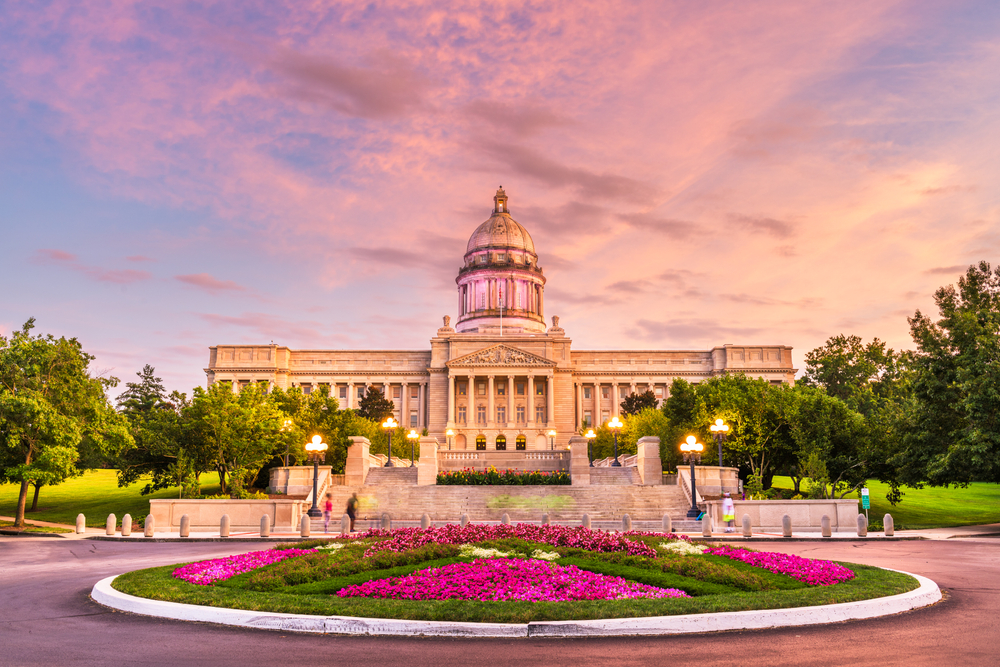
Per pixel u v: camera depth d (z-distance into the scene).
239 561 20.12
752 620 13.59
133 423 58.44
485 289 154.62
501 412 133.50
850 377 124.75
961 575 21.14
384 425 64.38
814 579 17.78
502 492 49.19
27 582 20.64
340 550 21.02
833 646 12.10
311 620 13.34
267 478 65.75
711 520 38.53
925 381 50.69
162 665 11.02
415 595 15.63
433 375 135.25
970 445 45.00
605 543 21.23
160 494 63.59
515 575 17.08
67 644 12.41
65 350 48.94
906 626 13.70
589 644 12.27
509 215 163.88
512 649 11.94
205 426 54.06
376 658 11.38
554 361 130.62
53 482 47.03
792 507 40.06
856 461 58.75
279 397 67.69
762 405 61.41
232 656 11.54
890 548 30.00
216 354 138.62
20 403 44.19
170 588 16.64
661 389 141.25
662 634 13.01
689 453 43.72
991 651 11.76
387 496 48.84
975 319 48.84
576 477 53.38
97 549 30.77
